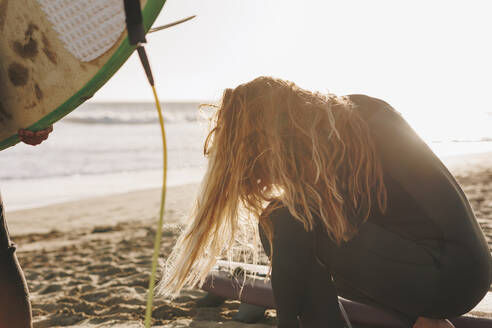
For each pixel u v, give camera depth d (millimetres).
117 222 6816
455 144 12773
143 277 3539
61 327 2564
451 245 1335
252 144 1455
